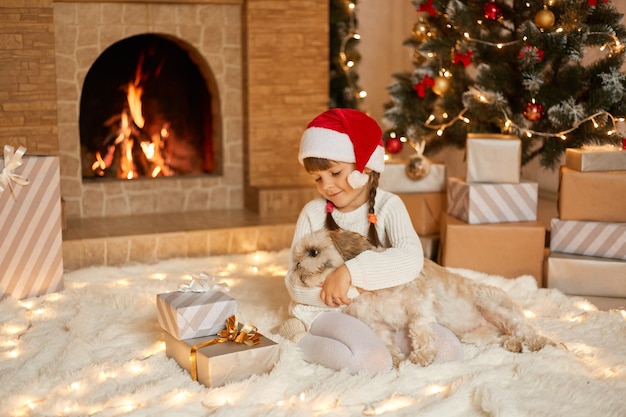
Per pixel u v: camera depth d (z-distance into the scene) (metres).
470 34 3.08
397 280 1.97
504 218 2.85
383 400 1.76
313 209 2.20
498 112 3.05
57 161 2.64
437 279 2.10
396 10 4.81
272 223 3.49
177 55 3.90
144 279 2.86
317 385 1.84
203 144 4.03
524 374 1.87
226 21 3.76
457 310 2.09
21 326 2.32
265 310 2.43
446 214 2.99
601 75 2.84
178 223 3.49
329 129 2.03
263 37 3.73
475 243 2.79
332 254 1.99
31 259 2.61
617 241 2.67
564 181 2.72
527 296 2.58
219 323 1.98
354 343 1.92
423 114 3.36
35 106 3.34
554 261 2.69
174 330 1.95
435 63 3.27
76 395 1.79
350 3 3.96
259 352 1.89
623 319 2.31
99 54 3.56
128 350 2.11
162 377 1.91
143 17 3.61
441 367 1.93
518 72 3.13
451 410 1.71
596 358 2.03
